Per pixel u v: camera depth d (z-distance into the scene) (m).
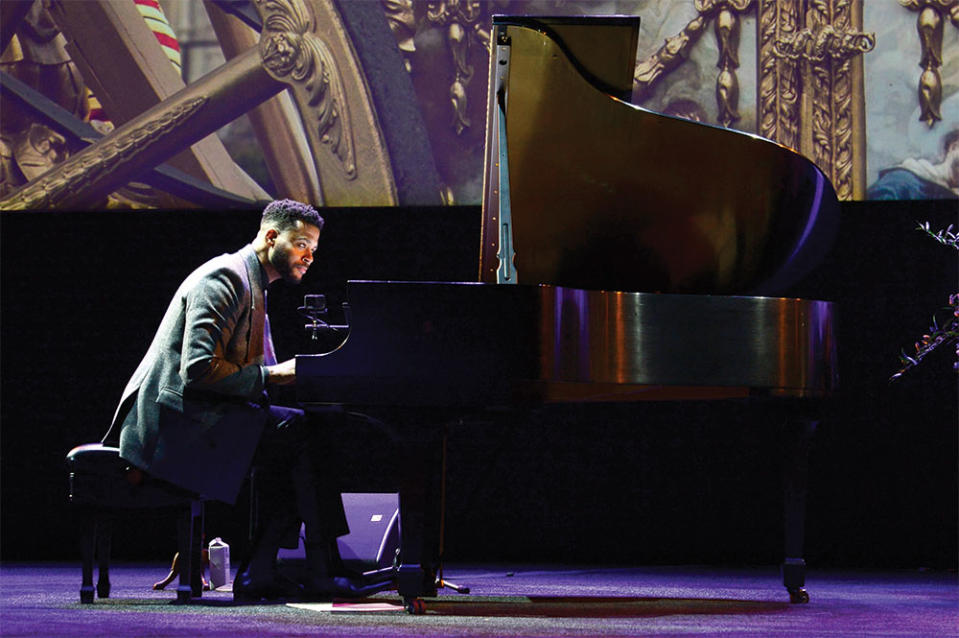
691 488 11.52
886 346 11.17
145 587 8.54
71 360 12.36
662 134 7.01
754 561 11.39
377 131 11.31
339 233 11.73
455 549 11.79
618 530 11.59
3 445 12.41
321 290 11.76
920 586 8.98
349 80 11.31
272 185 11.44
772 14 10.79
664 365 6.33
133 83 11.56
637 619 6.18
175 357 6.83
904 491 11.16
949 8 10.55
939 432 11.10
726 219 7.34
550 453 11.72
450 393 6.14
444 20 11.23
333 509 7.34
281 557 7.33
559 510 11.67
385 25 11.29
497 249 7.57
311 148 11.38
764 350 6.49
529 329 6.13
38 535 12.32
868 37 10.69
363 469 11.85
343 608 6.65
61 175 11.68
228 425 6.75
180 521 7.04
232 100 11.46
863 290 11.17
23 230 12.41
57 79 11.62
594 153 7.21
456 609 6.66
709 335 6.41
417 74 11.26
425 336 6.16
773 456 11.41
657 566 11.25
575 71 6.86
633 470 11.60
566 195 7.41
